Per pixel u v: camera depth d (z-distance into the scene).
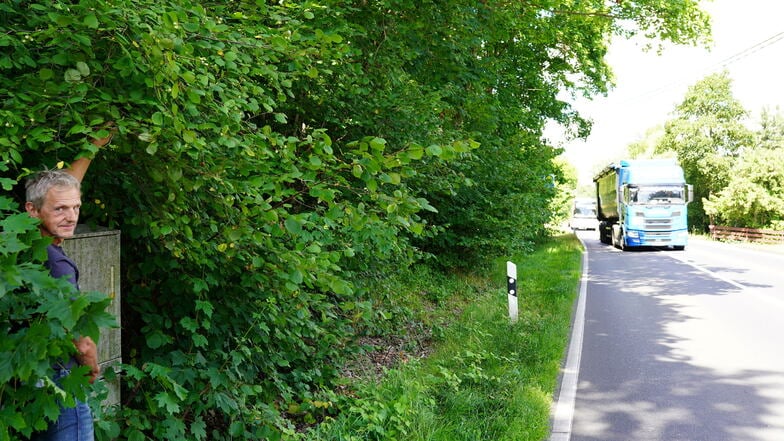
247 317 4.67
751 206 43.00
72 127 3.07
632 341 9.21
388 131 7.75
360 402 5.36
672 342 9.08
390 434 4.96
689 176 67.50
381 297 8.06
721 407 6.18
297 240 3.97
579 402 6.38
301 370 5.69
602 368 7.70
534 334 8.75
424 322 9.31
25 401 2.12
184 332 4.40
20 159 2.86
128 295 4.29
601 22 19.02
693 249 30.78
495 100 13.08
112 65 3.27
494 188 14.74
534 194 16.16
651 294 14.13
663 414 5.99
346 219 3.93
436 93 8.38
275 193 3.77
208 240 4.13
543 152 18.33
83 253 3.35
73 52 3.27
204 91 3.41
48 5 3.16
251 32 4.11
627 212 29.19
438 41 9.17
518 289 13.88
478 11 10.16
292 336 5.08
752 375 7.29
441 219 13.70
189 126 3.29
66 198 2.71
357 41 7.59
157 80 3.16
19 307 2.13
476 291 13.62
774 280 16.48
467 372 6.64
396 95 7.76
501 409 5.68
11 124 2.89
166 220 3.72
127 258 4.31
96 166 3.65
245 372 4.78
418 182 8.27
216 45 3.68
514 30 15.67
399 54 8.09
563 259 21.70
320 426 5.02
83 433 2.79
